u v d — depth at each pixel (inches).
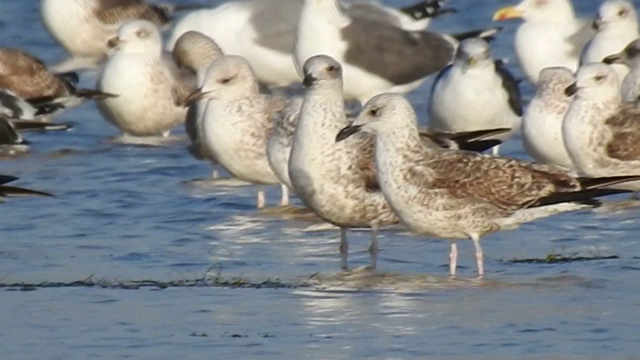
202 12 1066.7
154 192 770.2
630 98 834.8
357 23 961.5
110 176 808.9
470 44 854.5
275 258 637.9
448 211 601.3
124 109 912.9
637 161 740.7
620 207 725.9
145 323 530.6
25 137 922.1
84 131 944.3
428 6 1055.6
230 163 731.4
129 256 641.0
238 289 580.4
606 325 523.5
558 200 605.6
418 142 606.5
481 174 603.5
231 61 725.9
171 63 920.9
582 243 657.6
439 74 885.2
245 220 711.1
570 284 584.1
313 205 628.7
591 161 749.3
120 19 1159.6
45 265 624.7
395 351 495.8
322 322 530.9
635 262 619.5
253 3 1055.0
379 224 628.1
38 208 733.3
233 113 725.3
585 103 746.8
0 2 1277.1
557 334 513.3
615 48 940.0
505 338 509.4
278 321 532.4
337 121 623.8
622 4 943.0
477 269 609.9
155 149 886.4
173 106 916.6
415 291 577.0
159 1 1294.3
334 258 638.5
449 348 498.3
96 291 576.1
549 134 790.5
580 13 1253.7
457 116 855.7
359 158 621.6
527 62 1021.8
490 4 1278.3
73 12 1144.2
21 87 932.0
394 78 964.6
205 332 518.6
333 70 621.9
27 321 533.6
